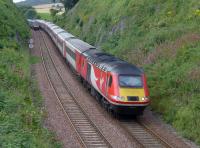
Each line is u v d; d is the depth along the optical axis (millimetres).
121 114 24578
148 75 28297
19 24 61312
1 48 39344
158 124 23219
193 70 25141
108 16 51688
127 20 44188
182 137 20969
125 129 21969
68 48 43125
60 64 45375
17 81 28484
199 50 27500
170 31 34031
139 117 24656
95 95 28672
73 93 30531
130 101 23391
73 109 25781
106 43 45594
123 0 50219
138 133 21500
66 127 21828
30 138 17172
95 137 20422
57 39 57656
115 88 23734
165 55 29844
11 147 15203
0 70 28438
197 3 36562
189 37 30000
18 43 47406
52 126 21719
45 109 24812
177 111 23062
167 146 19281
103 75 25672
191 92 23828
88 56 31172
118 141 19953
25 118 20219
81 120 23391
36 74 37062
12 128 17719
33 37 78250
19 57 39156
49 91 30656
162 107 24688
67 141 19594
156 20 39312
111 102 23797
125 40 40969
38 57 48750
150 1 43062
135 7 44531
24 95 25453
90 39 55688
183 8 37500
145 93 23953
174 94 24750
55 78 36312
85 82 32531
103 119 23828
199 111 21875
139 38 38531
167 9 39406
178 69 26609
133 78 24234
